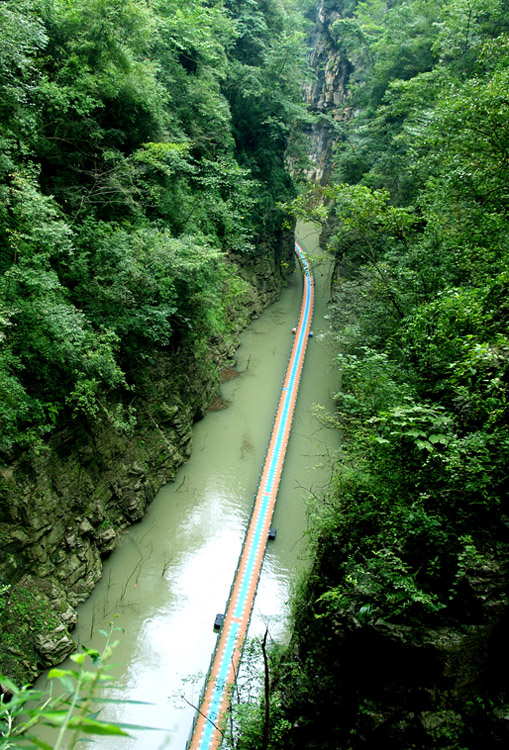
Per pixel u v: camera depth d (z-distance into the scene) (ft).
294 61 141.79
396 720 30.89
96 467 69.72
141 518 78.54
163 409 85.46
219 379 113.50
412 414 35.96
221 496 87.71
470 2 82.58
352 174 146.72
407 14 136.05
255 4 141.38
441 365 41.42
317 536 46.34
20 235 53.83
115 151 76.79
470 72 85.51
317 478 92.99
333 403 114.32
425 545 33.42
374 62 169.58
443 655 29.76
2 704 5.97
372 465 38.93
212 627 66.33
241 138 142.31
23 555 56.95
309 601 43.80
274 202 149.89
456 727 29.25
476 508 32.68
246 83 135.64
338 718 34.88
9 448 54.13
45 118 67.41
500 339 33.17
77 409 62.08
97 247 69.36
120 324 69.92
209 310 89.40
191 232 94.32
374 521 39.11
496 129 44.52
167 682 59.47
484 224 50.08
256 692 49.75
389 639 31.42
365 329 70.44
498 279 41.29
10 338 53.62
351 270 106.83
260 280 153.07
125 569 71.46
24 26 51.88
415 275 58.18
